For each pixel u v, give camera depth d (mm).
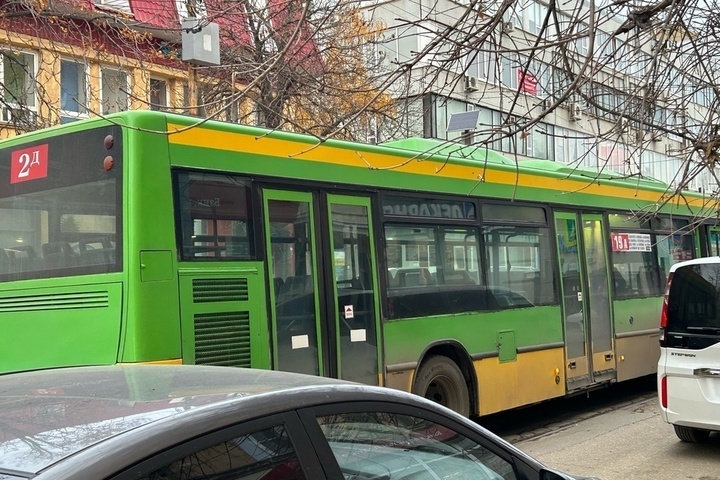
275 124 10312
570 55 6914
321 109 13406
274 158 6395
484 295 8414
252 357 5922
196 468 1960
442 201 8086
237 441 2094
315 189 6719
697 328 7574
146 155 5477
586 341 10031
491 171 8781
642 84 7203
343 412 2453
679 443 8305
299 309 6406
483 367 8266
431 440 2736
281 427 2230
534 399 8984
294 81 10156
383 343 7113
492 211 8758
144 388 2416
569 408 11078
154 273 5363
